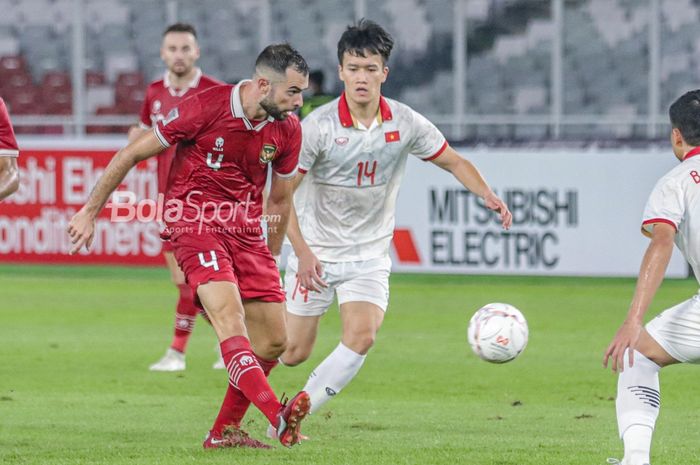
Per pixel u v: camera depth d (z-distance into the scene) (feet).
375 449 74.79
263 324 74.38
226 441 74.18
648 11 215.92
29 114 230.68
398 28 220.02
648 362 64.08
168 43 116.57
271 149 71.72
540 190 173.17
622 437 63.67
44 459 71.15
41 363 116.78
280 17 226.58
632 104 216.95
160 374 111.14
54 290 173.58
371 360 119.44
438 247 175.63
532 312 153.07
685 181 62.03
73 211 183.32
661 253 60.49
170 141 70.38
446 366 115.85
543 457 72.23
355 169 80.79
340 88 224.33
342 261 82.28
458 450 74.69
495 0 217.97
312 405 80.18
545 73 217.97
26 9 231.50
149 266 182.50
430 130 82.02
